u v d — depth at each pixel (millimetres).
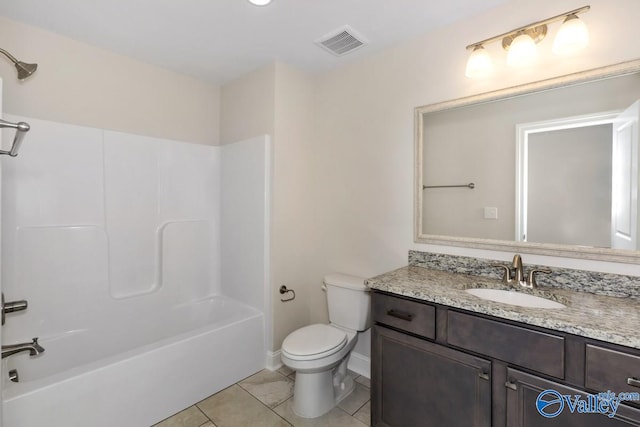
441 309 1427
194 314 2682
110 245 2277
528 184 1646
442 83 1923
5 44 1884
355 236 2381
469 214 1840
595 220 1461
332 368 1949
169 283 2582
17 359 1855
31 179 1945
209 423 1820
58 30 2020
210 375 2078
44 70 2023
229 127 2816
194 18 1872
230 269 2748
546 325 1145
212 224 2846
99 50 2246
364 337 2344
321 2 1709
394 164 2152
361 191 2338
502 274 1695
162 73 2566
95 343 2184
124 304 2332
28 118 1926
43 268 1991
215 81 2812
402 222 2119
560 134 1552
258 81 2531
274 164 2400
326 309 2596
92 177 2186
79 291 2133
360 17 1839
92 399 1596
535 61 1599
